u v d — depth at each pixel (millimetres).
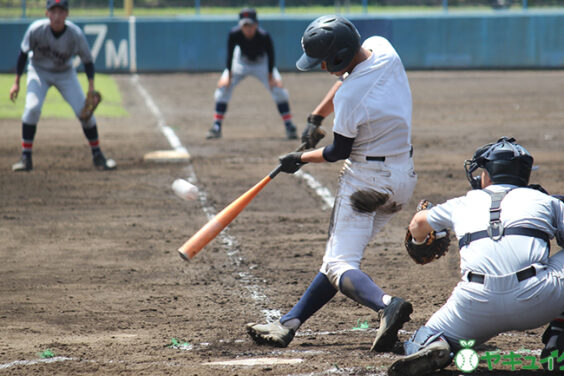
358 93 16547
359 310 21156
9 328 19391
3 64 103312
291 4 122125
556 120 63594
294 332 17719
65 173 41844
